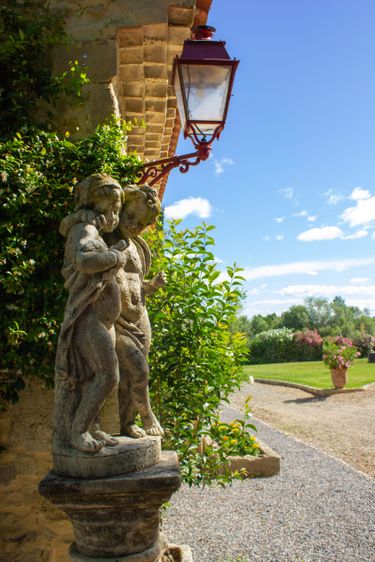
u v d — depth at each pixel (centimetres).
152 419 263
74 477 228
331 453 881
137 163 376
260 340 3241
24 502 351
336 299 5353
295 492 661
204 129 373
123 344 252
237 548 486
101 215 249
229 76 362
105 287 239
